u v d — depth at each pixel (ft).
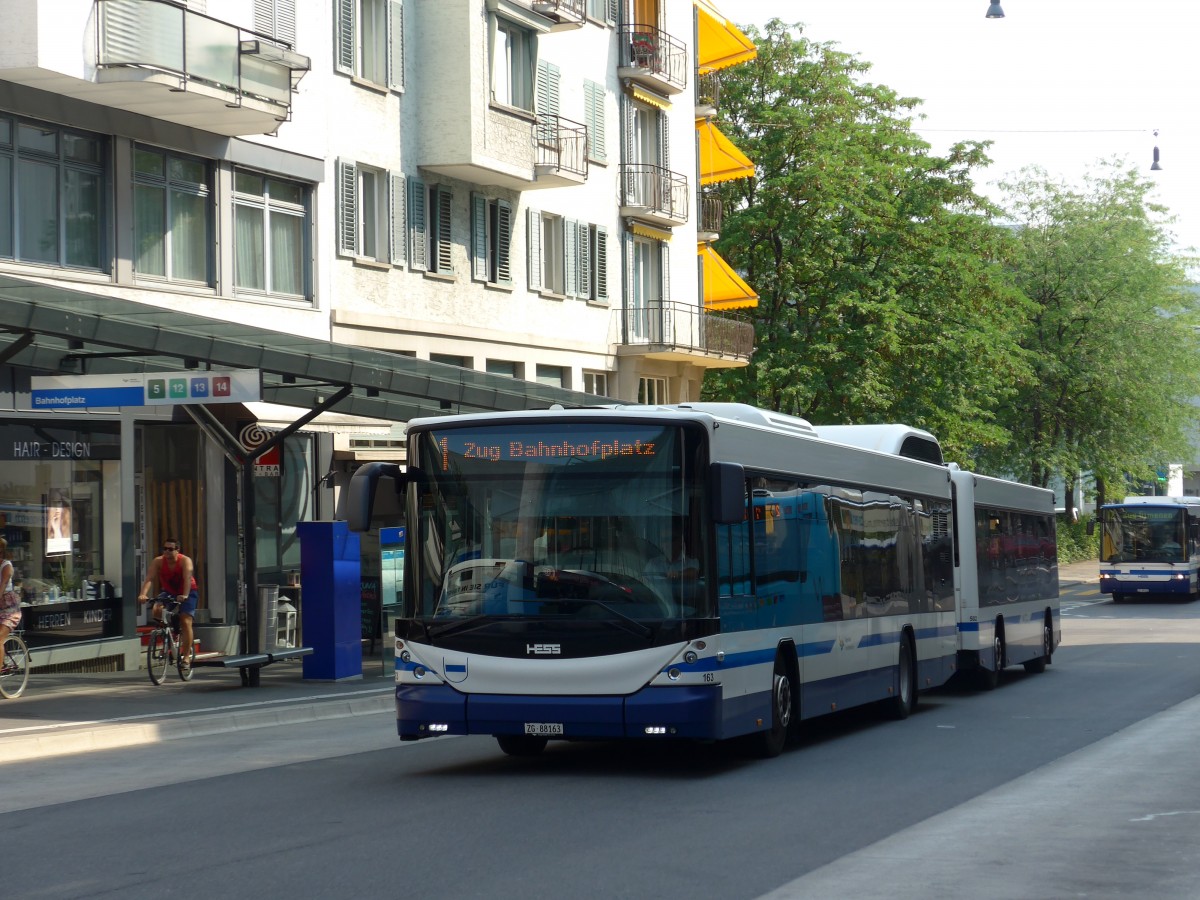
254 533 71.92
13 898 27.53
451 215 114.62
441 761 48.96
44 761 49.34
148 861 31.07
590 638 42.96
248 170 93.30
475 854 31.45
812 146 164.86
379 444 104.12
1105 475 226.58
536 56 120.16
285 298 96.94
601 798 39.86
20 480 74.18
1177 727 57.52
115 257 81.87
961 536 76.28
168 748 53.11
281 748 53.06
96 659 78.07
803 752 50.88
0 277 55.67
